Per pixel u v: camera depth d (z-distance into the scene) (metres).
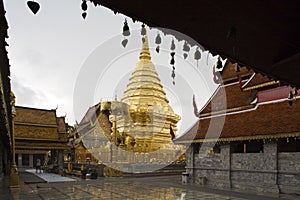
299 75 6.82
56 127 48.22
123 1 4.25
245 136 21.78
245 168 22.58
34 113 47.50
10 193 21.42
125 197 19.45
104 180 32.06
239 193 20.36
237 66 6.90
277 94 22.08
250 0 3.97
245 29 4.84
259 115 22.59
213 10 4.29
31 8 4.10
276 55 5.89
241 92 26.20
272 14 4.32
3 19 5.99
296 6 4.04
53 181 30.98
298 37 5.02
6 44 7.39
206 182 26.14
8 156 50.41
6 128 21.39
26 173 46.22
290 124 19.34
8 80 10.59
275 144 20.56
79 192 21.98
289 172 19.47
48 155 61.75
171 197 19.22
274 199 17.56
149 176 37.38
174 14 4.54
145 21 4.79
